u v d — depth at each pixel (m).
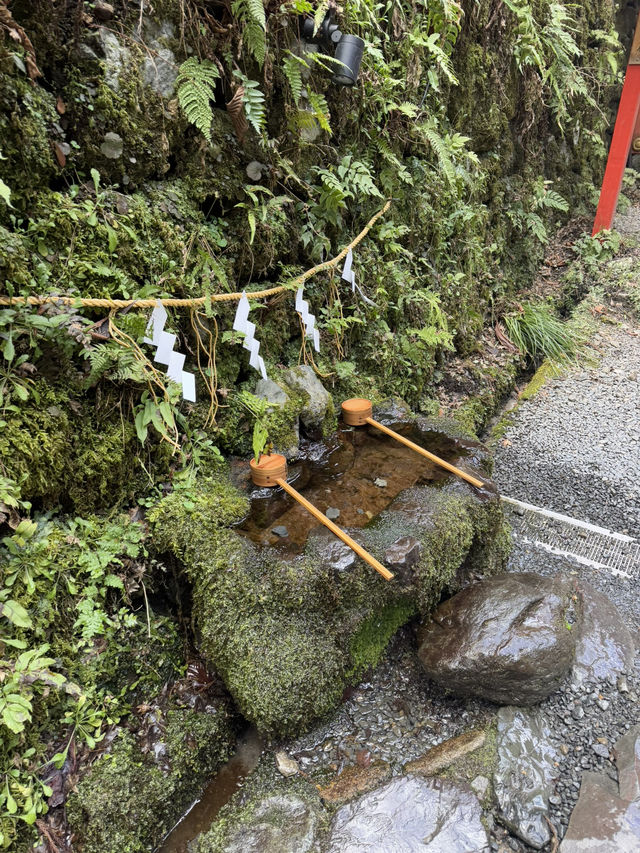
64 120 1.96
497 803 1.77
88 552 1.93
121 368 1.99
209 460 2.40
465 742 1.97
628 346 4.70
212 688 2.04
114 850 1.64
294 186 2.80
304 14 2.59
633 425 3.81
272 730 1.85
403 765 1.92
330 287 3.04
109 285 2.06
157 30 2.13
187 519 2.07
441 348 3.91
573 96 5.70
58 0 1.85
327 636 1.95
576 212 6.28
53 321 1.78
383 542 2.09
